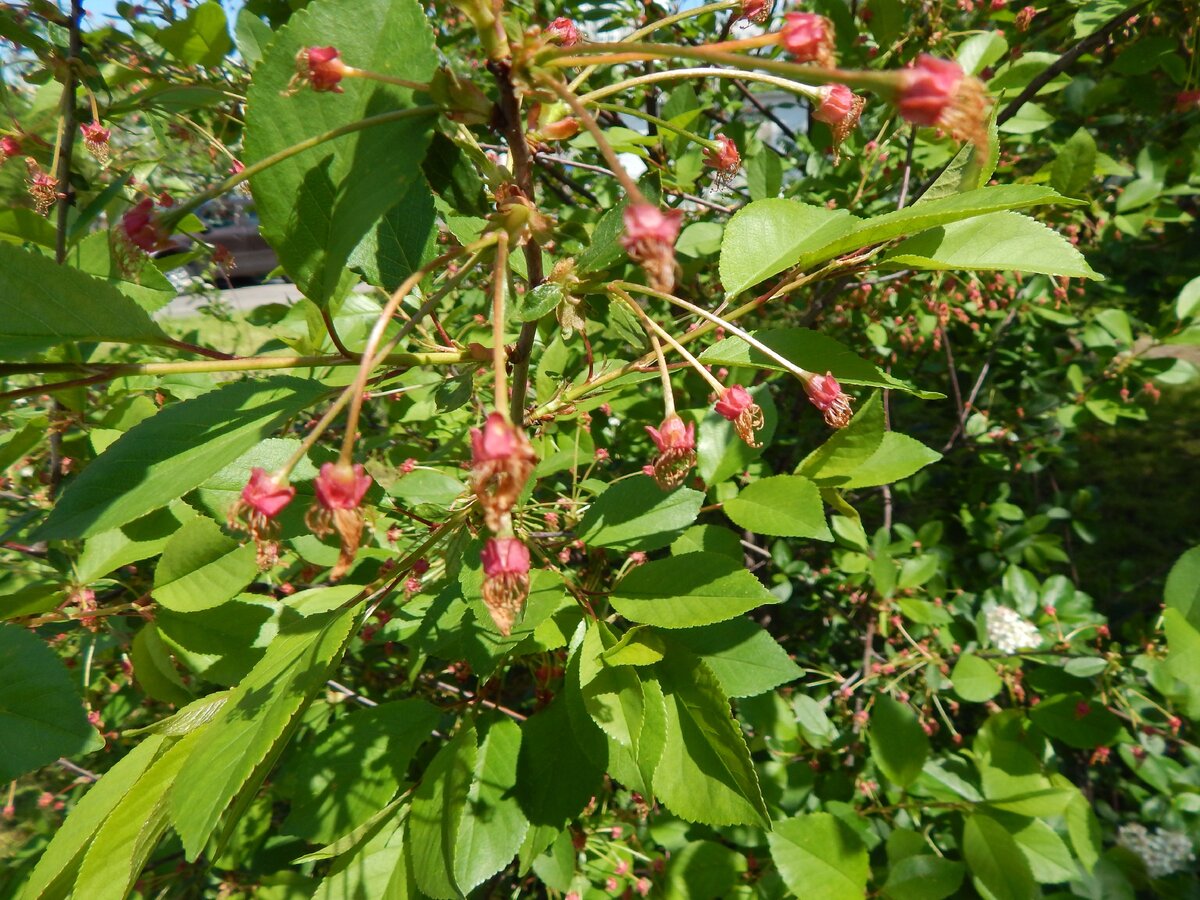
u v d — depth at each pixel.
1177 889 1.95
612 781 2.29
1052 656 2.30
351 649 2.24
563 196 2.92
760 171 1.98
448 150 1.05
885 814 1.94
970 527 3.36
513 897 2.12
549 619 1.22
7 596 1.34
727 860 1.71
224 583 1.31
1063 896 1.79
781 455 3.29
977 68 2.15
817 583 3.13
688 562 1.17
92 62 1.87
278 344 2.14
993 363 3.72
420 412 2.26
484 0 0.81
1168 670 1.57
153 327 0.97
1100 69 3.09
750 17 1.02
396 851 1.19
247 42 2.24
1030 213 2.66
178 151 2.90
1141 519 4.63
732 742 1.09
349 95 0.93
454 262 1.14
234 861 2.03
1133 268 3.63
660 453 1.03
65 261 1.73
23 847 2.45
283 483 0.84
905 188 2.21
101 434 1.55
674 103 2.37
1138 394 3.34
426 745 2.12
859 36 2.65
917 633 2.67
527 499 1.64
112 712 2.40
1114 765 2.71
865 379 1.13
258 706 0.86
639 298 2.50
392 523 1.82
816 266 1.31
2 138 2.25
